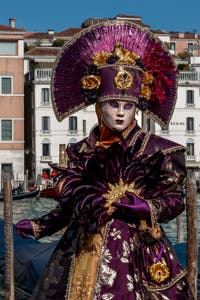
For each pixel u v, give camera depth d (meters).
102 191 3.76
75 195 3.78
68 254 3.87
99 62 3.98
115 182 3.78
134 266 3.73
